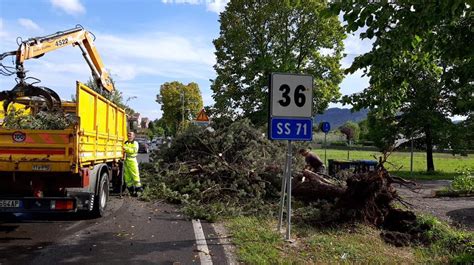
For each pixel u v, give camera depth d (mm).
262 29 28812
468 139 25953
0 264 6051
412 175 23938
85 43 12070
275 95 7586
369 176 8750
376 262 6465
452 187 15195
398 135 26578
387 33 5848
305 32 28891
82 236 7758
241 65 29312
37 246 7039
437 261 6848
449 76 6297
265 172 11789
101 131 9828
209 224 8867
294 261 6238
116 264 6105
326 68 29688
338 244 7199
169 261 6266
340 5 5832
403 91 7441
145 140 44312
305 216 9117
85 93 8367
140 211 10359
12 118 8477
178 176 12547
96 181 9320
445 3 4969
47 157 7883
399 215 8859
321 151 49656
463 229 9148
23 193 8367
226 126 14523
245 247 6926
